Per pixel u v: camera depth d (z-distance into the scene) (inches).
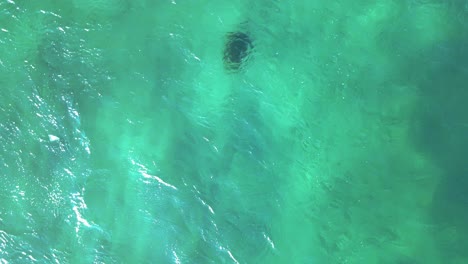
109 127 627.2
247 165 624.4
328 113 653.3
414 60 678.5
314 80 666.2
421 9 701.9
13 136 614.2
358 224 604.4
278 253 589.0
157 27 670.5
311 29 687.7
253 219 600.7
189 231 593.0
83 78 641.0
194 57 663.8
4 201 592.4
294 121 647.8
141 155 618.8
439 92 663.8
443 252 591.5
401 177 625.9
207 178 614.5
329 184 622.8
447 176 624.7
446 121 650.2
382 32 690.8
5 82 629.9
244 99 652.1
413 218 606.9
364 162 633.0
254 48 672.4
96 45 655.1
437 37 690.2
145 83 647.8
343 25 692.1
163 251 584.1
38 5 658.2
